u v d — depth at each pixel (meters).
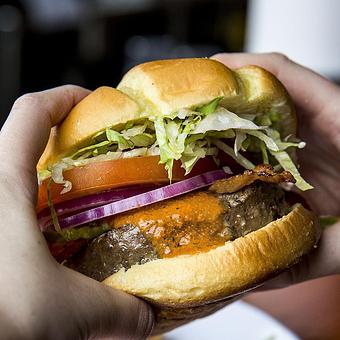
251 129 0.27
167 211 0.25
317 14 0.90
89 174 0.25
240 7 1.28
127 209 0.25
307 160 0.40
